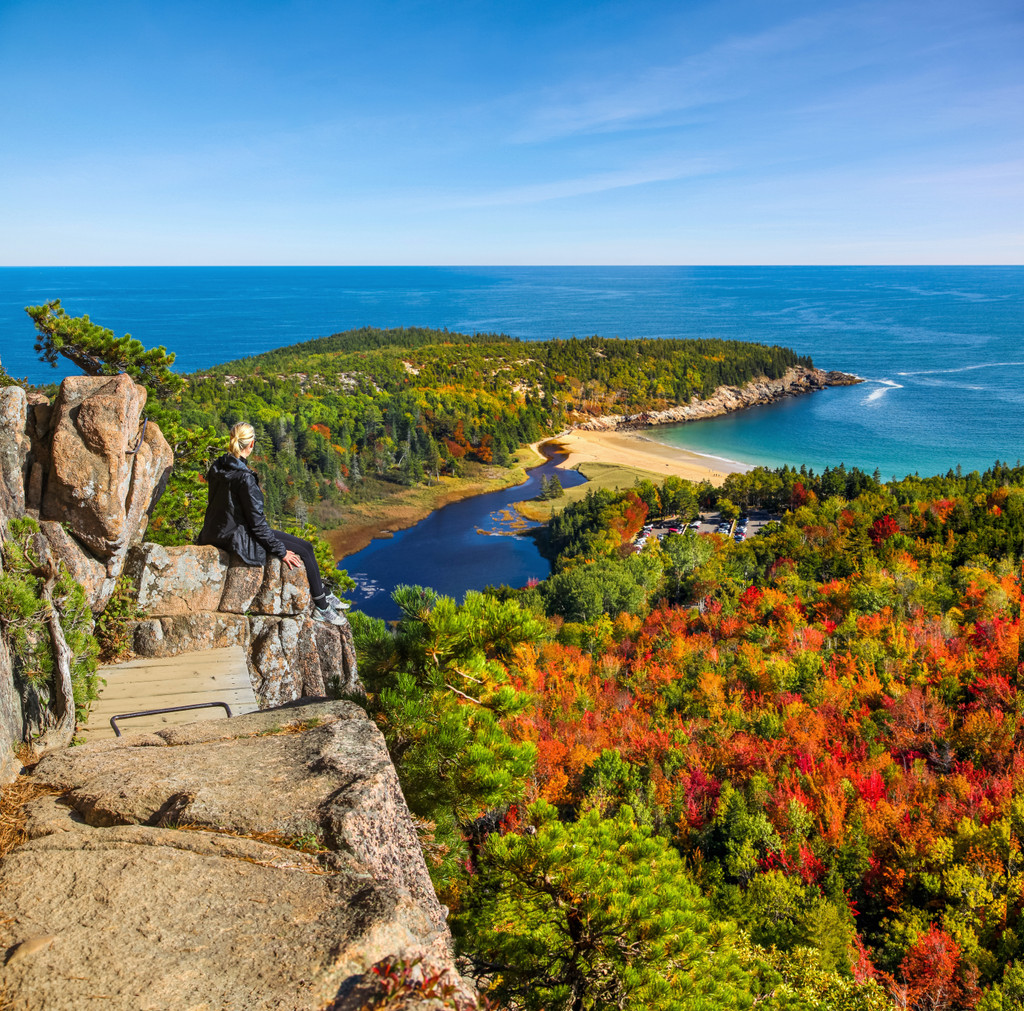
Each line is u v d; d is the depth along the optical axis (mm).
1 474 7406
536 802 8891
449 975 2918
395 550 132250
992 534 86812
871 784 39531
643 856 9391
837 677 56125
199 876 3504
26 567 7055
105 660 8227
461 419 196000
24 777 5012
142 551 8500
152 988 2785
